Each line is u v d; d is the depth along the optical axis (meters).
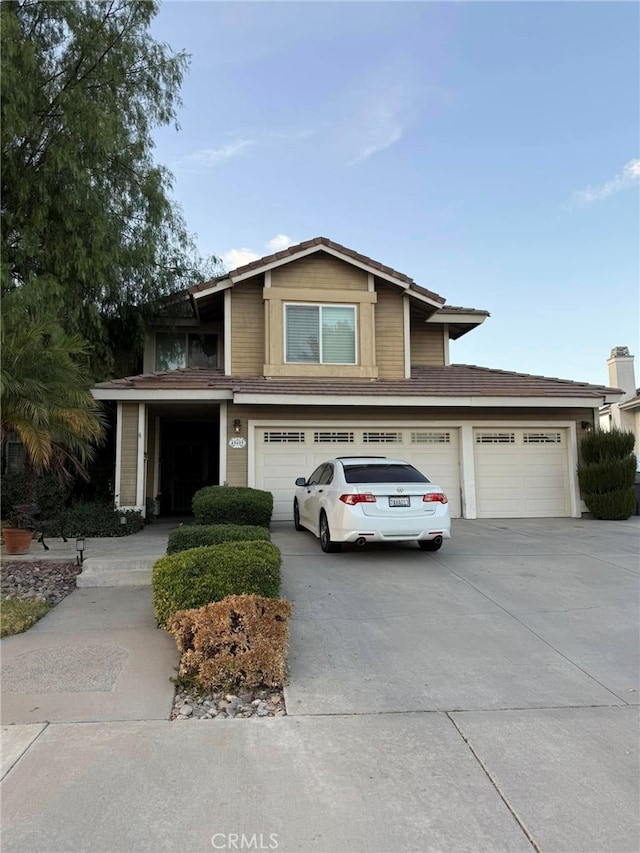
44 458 8.36
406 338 14.98
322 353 14.38
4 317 9.73
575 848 2.57
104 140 11.58
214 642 4.43
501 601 6.59
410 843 2.60
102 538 11.05
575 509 14.33
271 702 4.11
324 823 2.73
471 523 13.09
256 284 14.55
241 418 13.45
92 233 12.13
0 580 7.63
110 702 4.09
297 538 10.68
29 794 2.95
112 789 3.01
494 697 4.19
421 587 7.11
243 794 2.96
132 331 15.09
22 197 11.45
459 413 14.23
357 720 3.82
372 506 8.41
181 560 5.70
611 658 4.98
